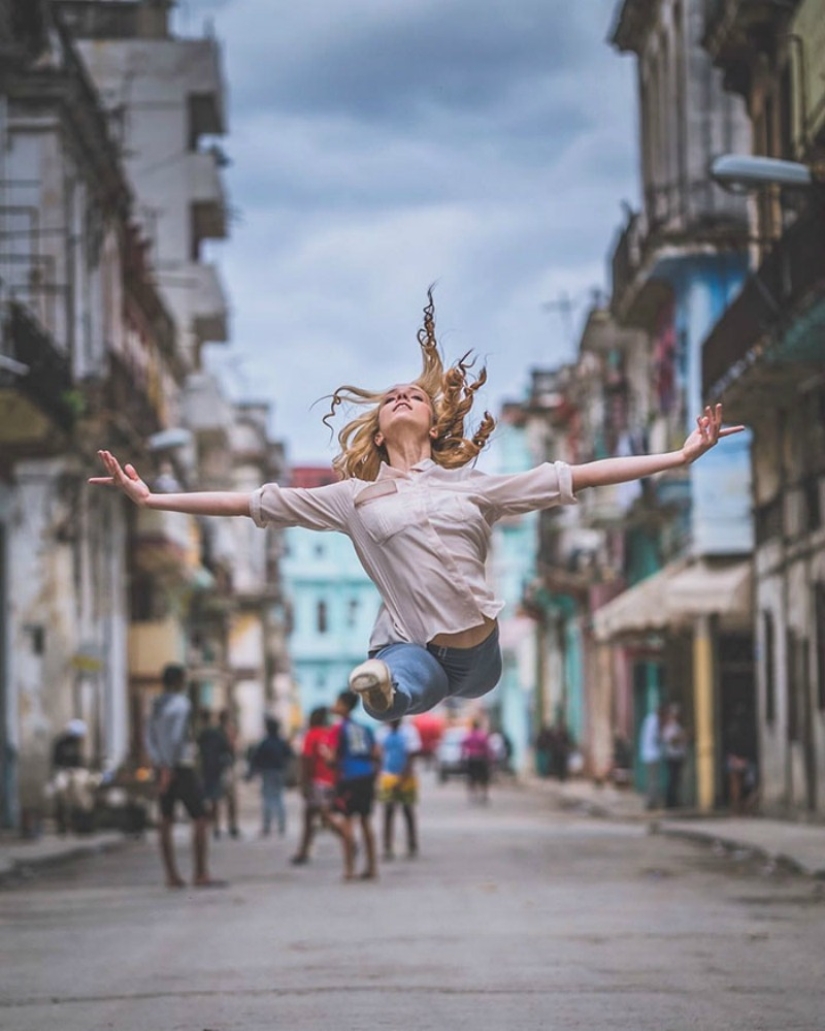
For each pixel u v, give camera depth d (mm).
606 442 50625
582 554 61125
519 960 12672
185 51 61625
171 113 61750
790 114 30891
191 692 65438
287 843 30953
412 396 6688
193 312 63062
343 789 21594
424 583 6441
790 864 21656
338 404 6801
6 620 33906
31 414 30641
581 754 63344
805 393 30938
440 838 30938
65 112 39000
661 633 42156
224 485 73938
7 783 33781
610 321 49125
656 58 42250
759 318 28766
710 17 33000
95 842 29891
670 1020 9766
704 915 15930
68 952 14023
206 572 63656
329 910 17297
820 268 25422
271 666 96062
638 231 43188
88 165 42125
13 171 38500
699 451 6508
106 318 45594
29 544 39250
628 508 44438
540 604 73562
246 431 90625
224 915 17062
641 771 49125
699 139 38781
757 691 36688
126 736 48562
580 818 39594
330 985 11500
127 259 48469
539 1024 9672
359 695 5895
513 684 96188
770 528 34281
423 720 109062
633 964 12336
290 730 102500
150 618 54156
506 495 6543
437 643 6457
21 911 18062
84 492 41719
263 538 93812
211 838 32938
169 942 14617
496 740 76688
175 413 62344
